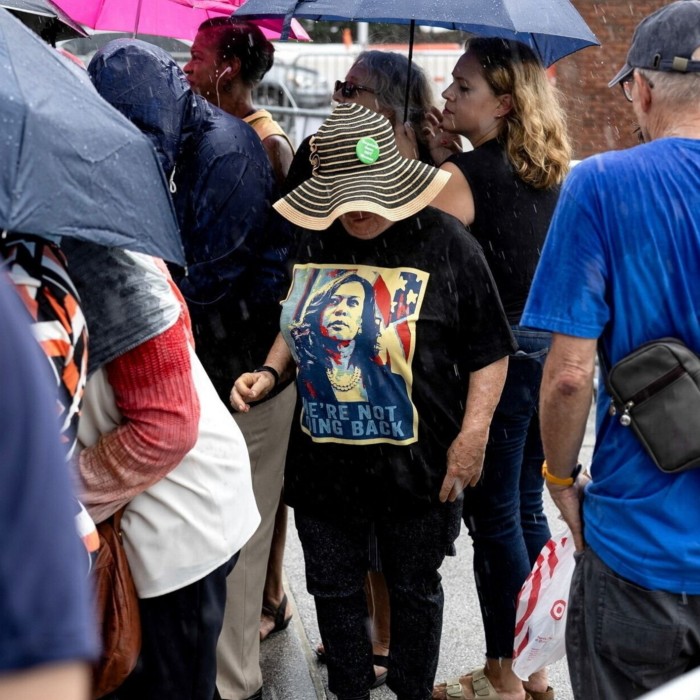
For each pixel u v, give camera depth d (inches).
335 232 109.8
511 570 126.6
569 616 89.0
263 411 125.8
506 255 121.6
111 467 82.3
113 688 86.4
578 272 81.7
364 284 106.7
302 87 472.1
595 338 82.0
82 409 82.7
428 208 108.4
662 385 79.4
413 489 108.4
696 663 83.7
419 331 104.8
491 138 125.0
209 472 90.4
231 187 123.0
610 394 82.2
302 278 110.7
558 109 127.0
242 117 159.6
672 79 82.2
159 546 88.2
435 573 113.4
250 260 125.6
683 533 80.5
